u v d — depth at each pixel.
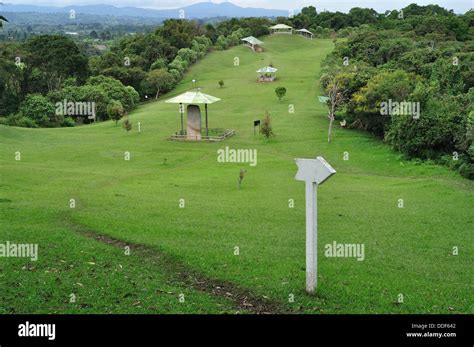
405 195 37.62
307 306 16.39
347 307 16.48
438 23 124.69
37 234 23.16
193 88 116.81
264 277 18.88
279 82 113.12
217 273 19.12
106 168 48.31
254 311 16.02
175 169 49.09
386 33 113.62
